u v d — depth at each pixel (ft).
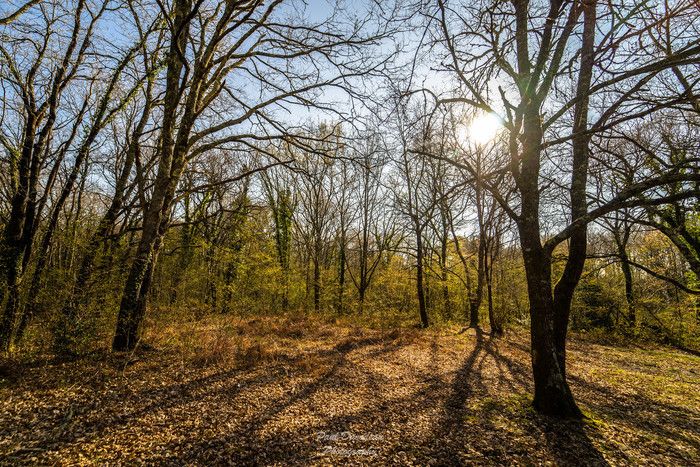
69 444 16.35
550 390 21.71
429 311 80.48
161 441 17.20
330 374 30.37
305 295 85.35
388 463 16.08
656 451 17.78
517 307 77.00
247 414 20.95
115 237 31.30
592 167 28.02
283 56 36.29
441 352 42.91
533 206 22.15
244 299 60.75
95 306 27.96
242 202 65.51
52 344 26.71
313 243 99.09
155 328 37.93
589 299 74.08
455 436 18.95
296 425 19.94
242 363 30.89
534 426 20.03
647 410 24.91
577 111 24.16
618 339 62.75
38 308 27.17
